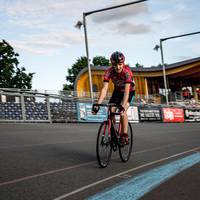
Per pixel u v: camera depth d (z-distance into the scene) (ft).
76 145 25.29
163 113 79.92
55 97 56.49
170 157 20.12
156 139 31.96
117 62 16.96
